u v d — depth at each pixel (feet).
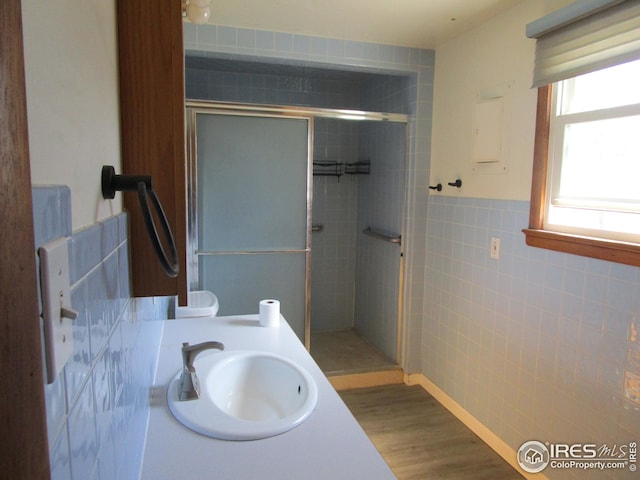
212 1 7.20
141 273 2.59
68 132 1.38
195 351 4.07
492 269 7.88
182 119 2.65
